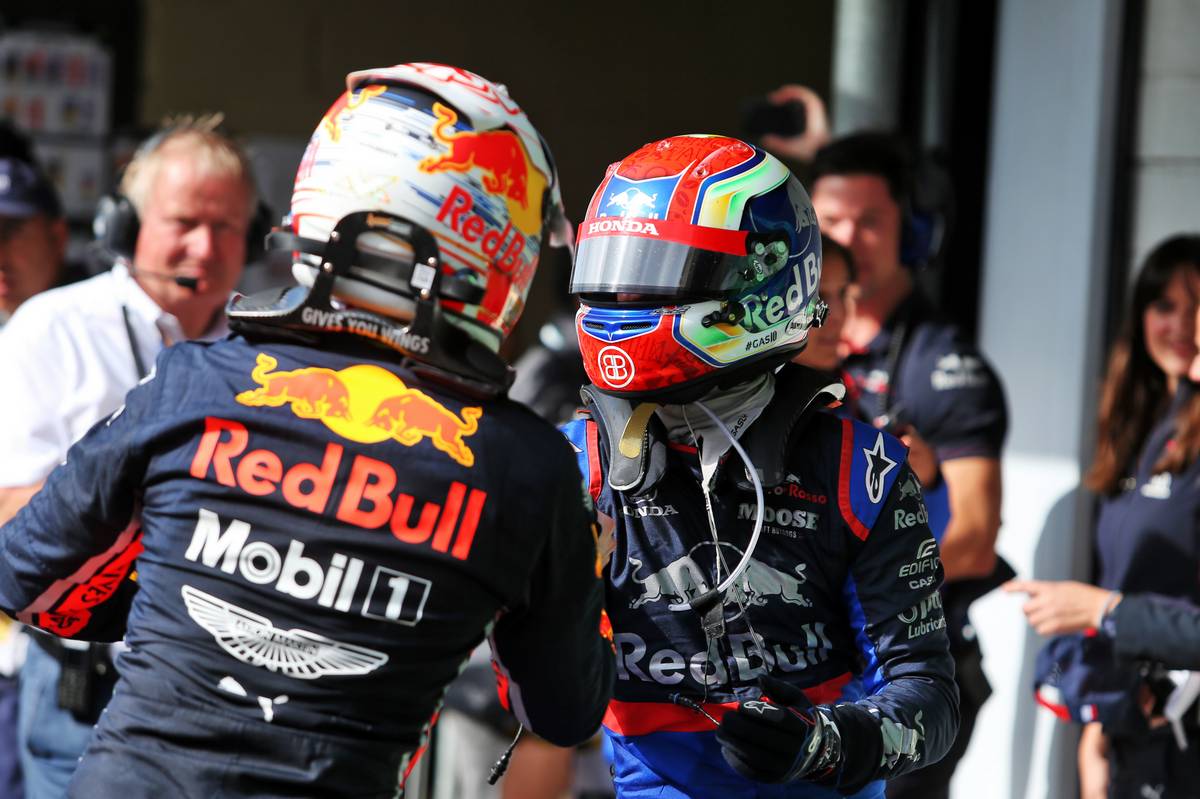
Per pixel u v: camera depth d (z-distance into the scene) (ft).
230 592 17.07
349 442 17.34
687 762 20.52
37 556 18.30
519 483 17.76
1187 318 36.40
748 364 20.80
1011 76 48.37
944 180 38.75
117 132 79.82
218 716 16.84
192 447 17.46
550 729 18.95
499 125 18.33
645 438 20.99
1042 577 45.96
